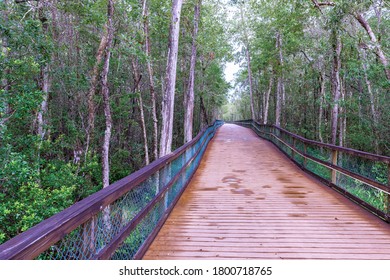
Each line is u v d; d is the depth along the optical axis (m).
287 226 3.51
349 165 4.89
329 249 2.87
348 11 8.80
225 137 17.62
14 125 9.57
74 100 13.39
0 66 6.88
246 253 2.77
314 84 18.22
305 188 5.54
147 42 12.34
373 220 3.72
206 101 30.05
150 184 3.21
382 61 9.05
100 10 9.05
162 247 2.89
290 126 22.77
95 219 1.75
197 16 13.28
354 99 13.91
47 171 9.78
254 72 27.69
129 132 17.47
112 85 14.89
